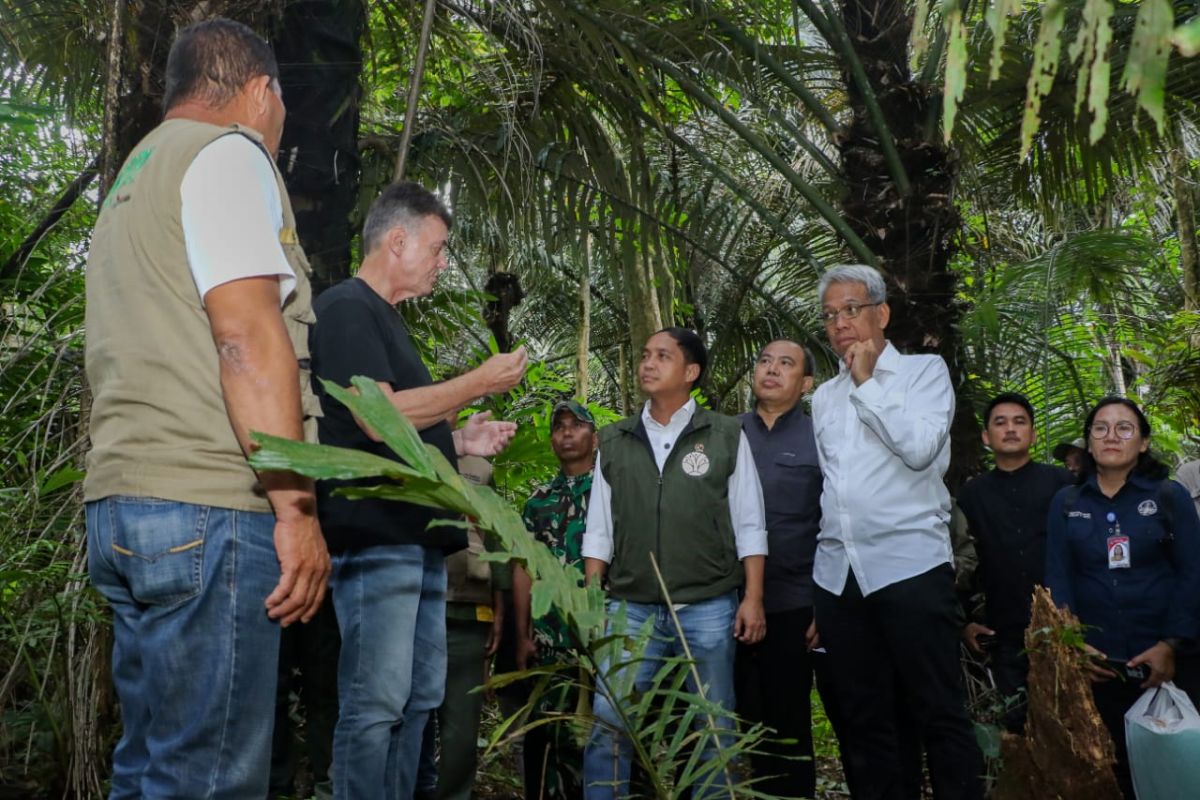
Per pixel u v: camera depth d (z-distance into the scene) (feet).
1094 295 19.66
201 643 6.12
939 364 12.43
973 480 14.58
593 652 6.89
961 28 2.89
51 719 11.32
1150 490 12.50
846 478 12.06
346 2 12.24
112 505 6.23
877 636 12.03
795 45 19.17
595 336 41.39
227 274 6.05
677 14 18.16
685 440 12.68
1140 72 2.41
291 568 6.17
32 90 18.34
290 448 5.07
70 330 14.46
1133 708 11.25
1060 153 20.81
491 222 20.34
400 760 9.07
